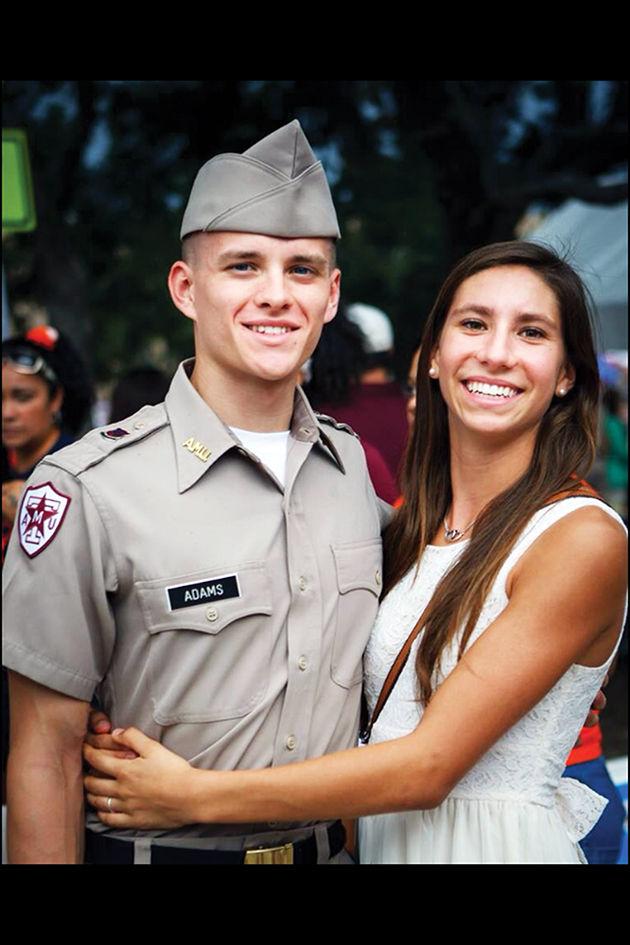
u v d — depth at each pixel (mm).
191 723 2016
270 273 2039
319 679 2098
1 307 4199
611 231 7266
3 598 2051
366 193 9570
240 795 1982
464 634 2121
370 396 3301
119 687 2066
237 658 2025
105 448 2055
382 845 2244
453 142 7629
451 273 2287
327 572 2137
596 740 2811
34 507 2037
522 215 8000
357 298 10586
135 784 2020
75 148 8070
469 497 2305
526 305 2188
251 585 2033
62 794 2068
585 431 2238
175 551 2014
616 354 8992
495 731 2057
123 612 2029
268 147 2051
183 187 8797
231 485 2088
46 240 8312
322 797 1997
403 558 2348
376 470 2941
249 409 2121
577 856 2209
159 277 10031
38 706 2055
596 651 2152
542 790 2154
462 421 2238
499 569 2137
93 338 10609
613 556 2092
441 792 2043
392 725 2213
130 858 2072
